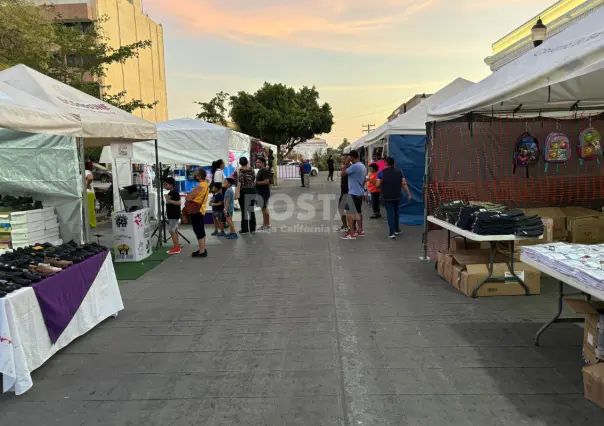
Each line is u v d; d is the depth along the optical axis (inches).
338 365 134.1
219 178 400.2
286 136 1396.4
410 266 255.6
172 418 108.6
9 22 478.0
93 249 176.9
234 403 114.6
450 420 104.3
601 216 233.8
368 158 732.0
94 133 226.8
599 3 293.9
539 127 280.2
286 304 193.8
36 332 133.3
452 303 188.4
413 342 149.3
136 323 175.5
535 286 195.0
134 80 1352.1
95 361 141.9
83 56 633.6
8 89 179.0
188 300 203.6
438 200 272.2
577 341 146.2
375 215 456.8
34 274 140.9
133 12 1352.1
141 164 460.1
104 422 107.7
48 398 119.7
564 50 129.6
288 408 111.4
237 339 156.6
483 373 126.6
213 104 1346.0
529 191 281.6
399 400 113.7
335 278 233.8
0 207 222.7
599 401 107.4
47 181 243.3
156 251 315.9
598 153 239.3
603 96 202.8
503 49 437.7
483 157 285.7
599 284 104.3
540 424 101.8
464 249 235.3
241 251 310.8
